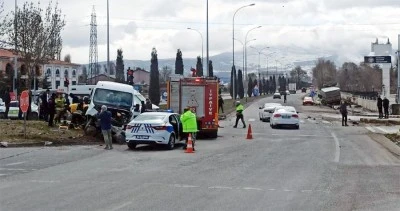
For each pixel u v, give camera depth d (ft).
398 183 49.32
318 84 636.89
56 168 57.26
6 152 71.92
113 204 37.76
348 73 595.47
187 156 70.69
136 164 61.46
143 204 37.86
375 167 61.46
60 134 88.94
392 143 95.71
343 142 96.53
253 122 161.58
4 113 128.88
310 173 55.67
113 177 50.98
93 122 90.58
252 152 77.15
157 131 77.46
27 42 164.25
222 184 47.50
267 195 42.29
